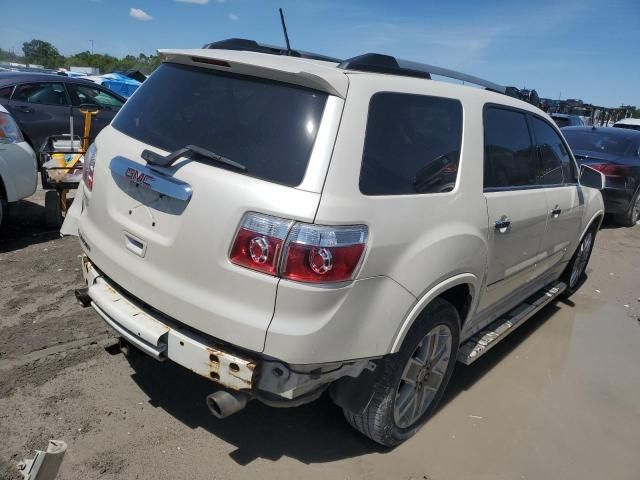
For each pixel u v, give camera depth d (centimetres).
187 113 277
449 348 321
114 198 284
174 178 252
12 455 273
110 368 355
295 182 234
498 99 366
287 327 231
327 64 286
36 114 888
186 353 251
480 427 347
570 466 321
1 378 332
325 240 228
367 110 255
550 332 508
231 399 240
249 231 232
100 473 270
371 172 254
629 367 453
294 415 332
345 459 301
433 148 294
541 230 411
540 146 420
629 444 349
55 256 534
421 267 267
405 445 319
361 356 253
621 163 884
